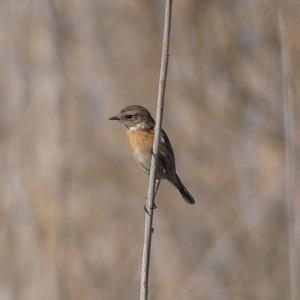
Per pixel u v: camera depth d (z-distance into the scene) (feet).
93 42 58.85
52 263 53.98
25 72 57.77
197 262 55.42
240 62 62.95
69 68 58.13
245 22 63.00
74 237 54.80
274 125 60.90
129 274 54.13
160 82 29.84
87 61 58.44
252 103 61.77
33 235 54.49
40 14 58.34
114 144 56.90
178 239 55.93
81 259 54.39
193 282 53.93
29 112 57.16
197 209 57.11
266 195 58.13
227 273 55.21
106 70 58.54
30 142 56.65
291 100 39.68
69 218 55.06
